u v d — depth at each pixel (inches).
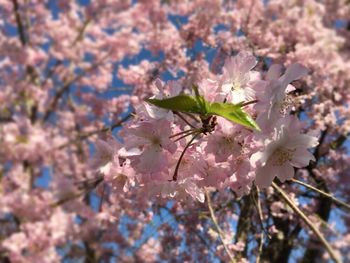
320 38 190.5
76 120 302.2
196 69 180.9
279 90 46.3
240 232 155.8
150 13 280.7
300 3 212.1
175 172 49.6
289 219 174.4
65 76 318.3
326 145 184.7
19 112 294.7
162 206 163.3
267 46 184.4
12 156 264.1
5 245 228.4
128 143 50.0
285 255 174.6
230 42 183.6
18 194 241.9
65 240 244.7
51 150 269.1
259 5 205.3
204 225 172.6
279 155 47.7
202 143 50.8
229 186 53.4
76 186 235.5
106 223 243.0
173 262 188.4
